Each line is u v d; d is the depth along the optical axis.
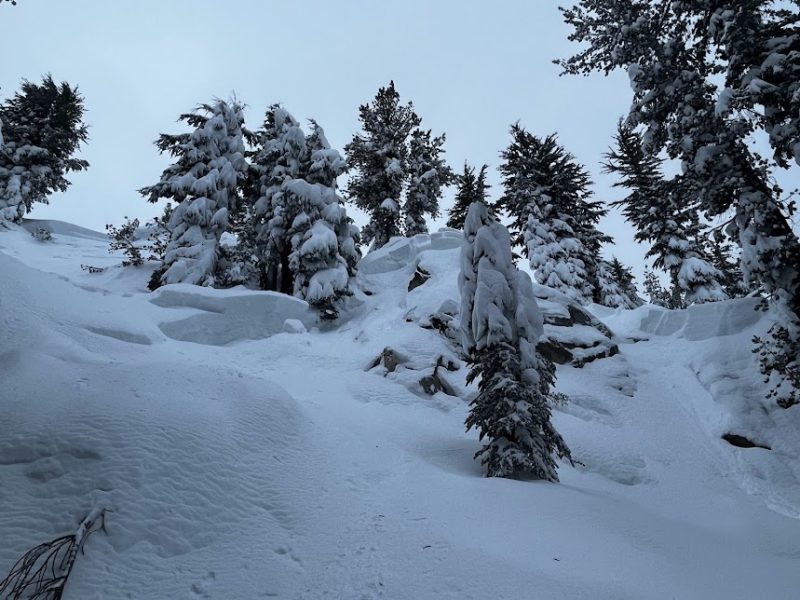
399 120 34.97
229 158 25.08
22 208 33.78
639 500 10.48
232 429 8.19
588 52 17.61
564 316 19.91
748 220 15.44
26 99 35.34
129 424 7.09
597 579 5.16
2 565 4.75
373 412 12.74
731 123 14.10
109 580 4.91
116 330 13.59
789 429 14.08
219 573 5.36
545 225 28.52
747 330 18.28
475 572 5.23
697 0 15.16
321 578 5.31
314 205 24.41
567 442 12.52
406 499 7.48
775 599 5.22
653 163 27.47
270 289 26.56
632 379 17.59
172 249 22.58
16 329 10.11
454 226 31.84
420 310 19.55
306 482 7.61
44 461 6.20
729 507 10.70
